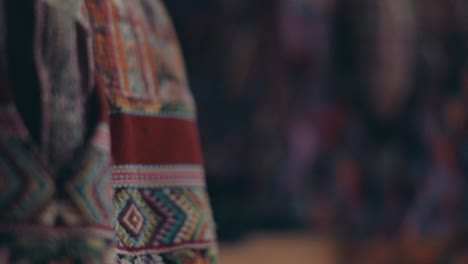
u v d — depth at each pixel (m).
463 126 2.74
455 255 2.72
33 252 0.65
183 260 0.94
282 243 2.58
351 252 2.63
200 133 2.50
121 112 0.89
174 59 1.03
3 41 0.68
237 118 2.49
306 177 2.49
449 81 2.74
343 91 2.57
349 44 2.59
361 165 2.58
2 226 0.64
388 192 2.63
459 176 2.72
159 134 0.95
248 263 2.54
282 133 2.47
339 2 2.59
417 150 2.67
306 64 2.51
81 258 0.68
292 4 2.50
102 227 0.70
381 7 2.59
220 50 2.52
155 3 1.04
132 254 0.88
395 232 2.63
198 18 2.54
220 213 2.48
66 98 0.71
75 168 0.69
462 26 2.76
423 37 2.69
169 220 0.94
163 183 0.94
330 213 2.52
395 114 2.63
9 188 0.65
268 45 2.49
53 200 0.67
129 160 0.89
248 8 2.52
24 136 0.67
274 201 2.46
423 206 2.66
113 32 0.91
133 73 0.93
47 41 0.71
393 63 2.60
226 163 2.48
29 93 0.69
